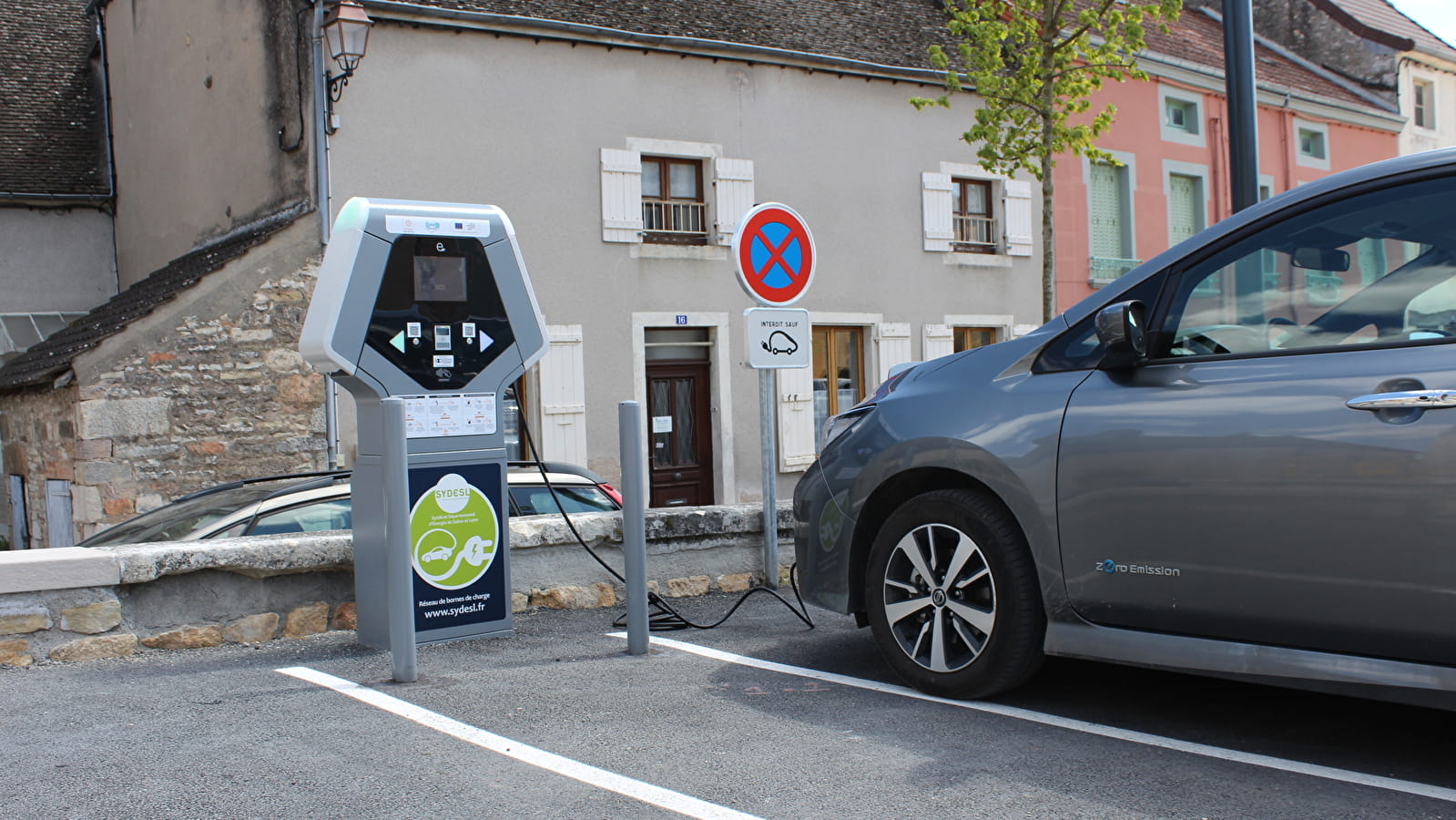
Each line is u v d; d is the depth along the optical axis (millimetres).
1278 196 4012
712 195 15859
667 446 15688
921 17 18875
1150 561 3934
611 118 15031
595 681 4934
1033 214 19000
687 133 15625
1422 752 3766
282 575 5938
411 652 4949
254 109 14477
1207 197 21938
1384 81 26531
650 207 15641
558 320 14617
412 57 13719
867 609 4746
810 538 5043
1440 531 3350
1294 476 3621
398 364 5555
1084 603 4109
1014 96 14633
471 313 5762
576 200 14773
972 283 18297
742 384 16047
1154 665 3947
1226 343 3959
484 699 4641
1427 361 3461
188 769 3775
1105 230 20250
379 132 13539
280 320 13234
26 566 5324
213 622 5758
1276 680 3686
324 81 13234
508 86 14312
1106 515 4027
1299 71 26156
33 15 20625
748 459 16094
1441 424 3365
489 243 5824
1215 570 3793
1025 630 4258
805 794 3488
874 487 4719
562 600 6637
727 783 3602
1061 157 19375
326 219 13312
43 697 4750
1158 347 4113
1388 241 3689
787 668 5117
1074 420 4141
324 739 4098
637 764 3789
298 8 13453
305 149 13438
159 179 17328
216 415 12922
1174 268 4164
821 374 17000
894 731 4113
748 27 16484
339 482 6695
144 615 5605
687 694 4684
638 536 5465
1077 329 4328
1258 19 28172
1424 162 3693
